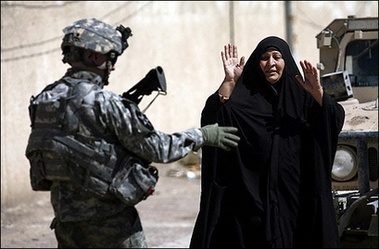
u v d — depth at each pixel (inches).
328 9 1692.9
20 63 1326.3
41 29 1366.9
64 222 435.8
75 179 425.7
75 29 437.4
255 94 489.7
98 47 434.9
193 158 1686.8
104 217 430.0
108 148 424.8
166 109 1652.3
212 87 1670.8
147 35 1625.2
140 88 454.3
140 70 1617.9
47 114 430.0
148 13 1624.0
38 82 1359.5
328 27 692.7
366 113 568.1
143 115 432.8
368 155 535.8
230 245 479.2
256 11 1679.4
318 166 467.5
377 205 489.1
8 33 1302.9
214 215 475.5
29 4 1343.5
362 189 527.5
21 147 1322.6
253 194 472.1
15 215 1238.9
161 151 430.0
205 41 1668.3
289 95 484.1
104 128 425.7
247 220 473.4
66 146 424.8
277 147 474.3
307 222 471.2
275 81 484.7
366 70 679.1
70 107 425.7
